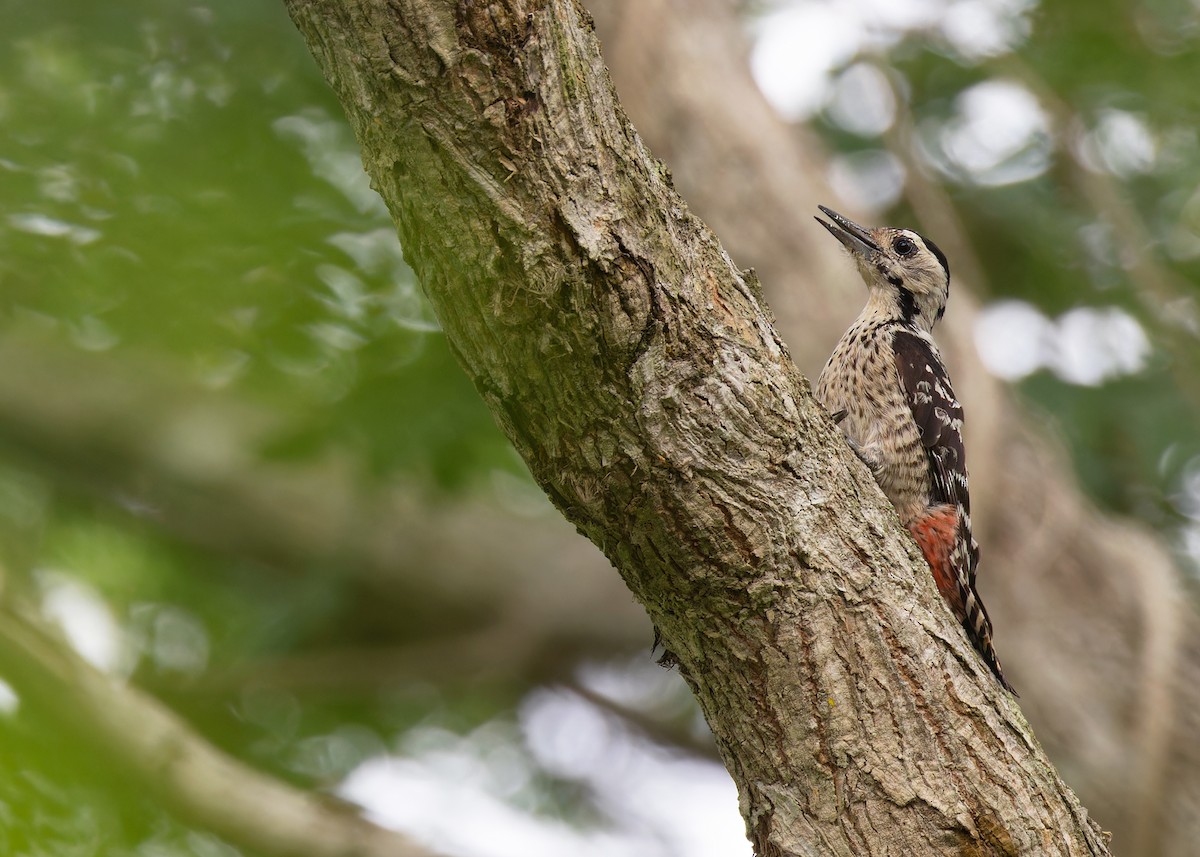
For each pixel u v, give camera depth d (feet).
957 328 44.09
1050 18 50.03
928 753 21.47
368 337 38.19
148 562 51.44
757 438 20.94
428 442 39.65
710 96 45.70
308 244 33.63
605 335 19.95
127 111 34.68
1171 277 48.24
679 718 55.21
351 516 50.34
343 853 30.91
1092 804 41.04
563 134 19.71
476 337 20.39
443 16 19.06
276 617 50.26
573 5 20.25
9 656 25.85
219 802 29.53
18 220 31.07
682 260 20.59
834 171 49.44
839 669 21.43
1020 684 42.01
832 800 21.53
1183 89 48.93
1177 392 48.06
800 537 21.24
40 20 36.47
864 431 37.73
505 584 52.49
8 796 23.76
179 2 38.65
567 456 20.76
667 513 20.75
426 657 51.37
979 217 51.85
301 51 39.99
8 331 34.96
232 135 35.45
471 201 19.61
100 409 46.85
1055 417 48.19
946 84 51.88
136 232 31.50
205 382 41.04
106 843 25.07
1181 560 48.37
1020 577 42.88
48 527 50.03
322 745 48.83
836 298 44.34
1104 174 47.16
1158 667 41.24
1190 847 40.40
